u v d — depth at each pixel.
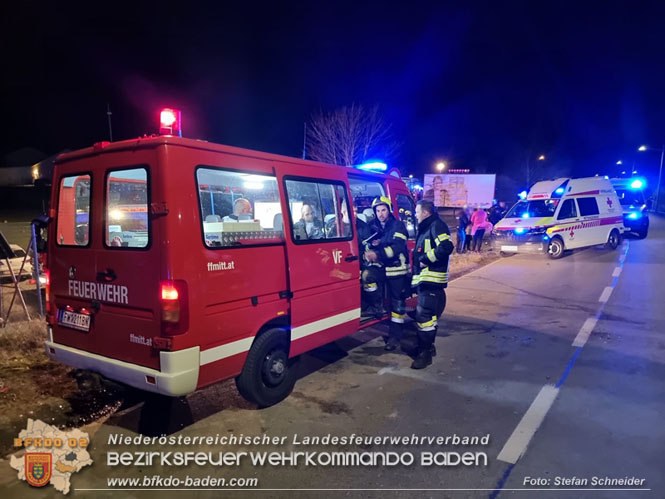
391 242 5.27
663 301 7.97
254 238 3.79
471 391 4.40
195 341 3.30
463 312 7.37
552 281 9.89
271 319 3.95
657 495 2.85
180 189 3.24
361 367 5.05
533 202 13.94
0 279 8.33
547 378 4.69
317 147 30.25
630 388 4.43
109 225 3.59
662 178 48.09
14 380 4.50
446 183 32.59
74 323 3.84
